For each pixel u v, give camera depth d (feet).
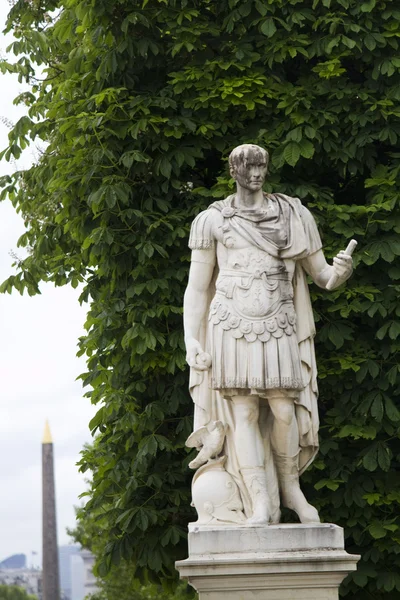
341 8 80.18
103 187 77.41
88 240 78.33
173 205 81.71
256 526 52.31
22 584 418.51
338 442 77.82
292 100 78.54
